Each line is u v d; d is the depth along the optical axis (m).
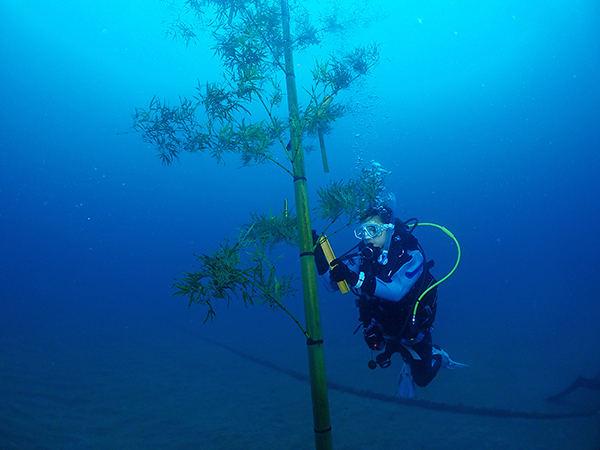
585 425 5.23
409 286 2.12
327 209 1.99
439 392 6.88
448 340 11.95
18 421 4.78
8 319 12.62
